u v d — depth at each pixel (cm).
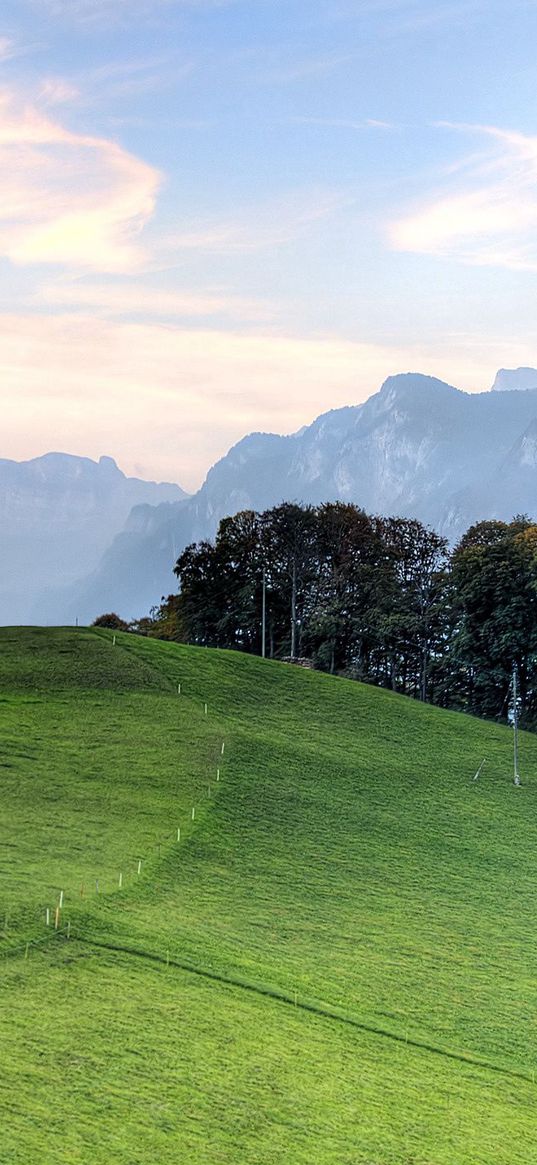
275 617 14275
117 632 11144
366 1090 4134
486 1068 4534
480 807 8244
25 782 7231
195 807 7231
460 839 7544
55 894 5472
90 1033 4200
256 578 14200
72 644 10488
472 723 10469
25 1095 3725
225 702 9612
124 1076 3938
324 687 10638
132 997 4559
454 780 8762
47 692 9225
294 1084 4078
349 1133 3816
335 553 14275
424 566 14138
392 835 7438
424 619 13150
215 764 8062
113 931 5203
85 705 9025
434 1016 4928
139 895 5750
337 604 13450
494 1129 4016
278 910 5931
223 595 14325
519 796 8631
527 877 7019
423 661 13400
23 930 5016
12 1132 3506
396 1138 3831
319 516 14362
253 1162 3562
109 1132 3600
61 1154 3438
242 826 7131
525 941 5978
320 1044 4447
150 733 8538
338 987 5050
